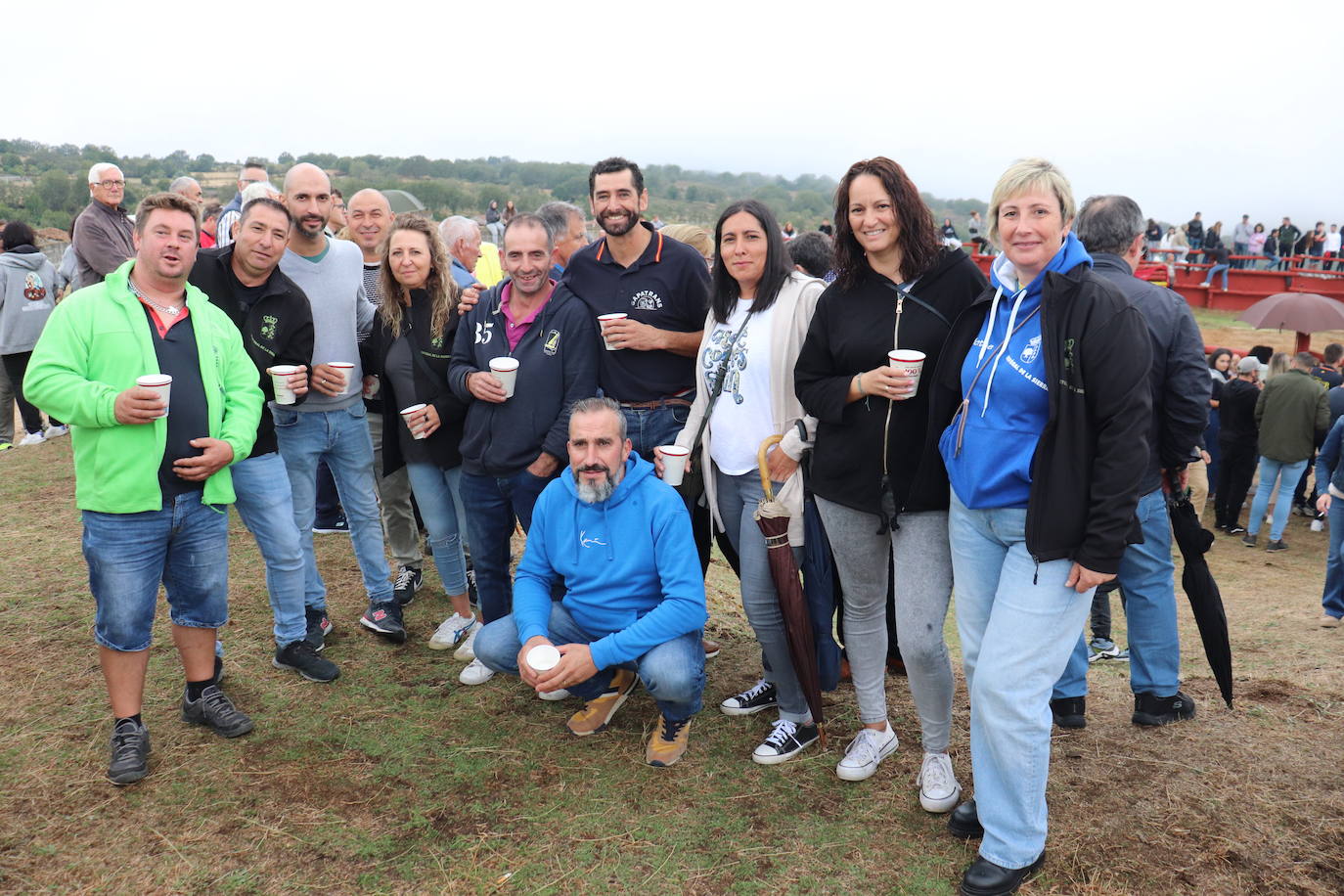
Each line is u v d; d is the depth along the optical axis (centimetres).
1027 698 239
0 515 588
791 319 312
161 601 453
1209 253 2514
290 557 367
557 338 347
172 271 296
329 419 393
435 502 395
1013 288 246
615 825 284
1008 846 248
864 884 256
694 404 338
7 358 790
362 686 374
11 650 397
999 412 244
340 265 404
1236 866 259
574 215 532
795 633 303
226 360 319
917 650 280
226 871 260
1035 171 232
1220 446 994
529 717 353
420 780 308
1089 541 228
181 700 355
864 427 281
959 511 262
